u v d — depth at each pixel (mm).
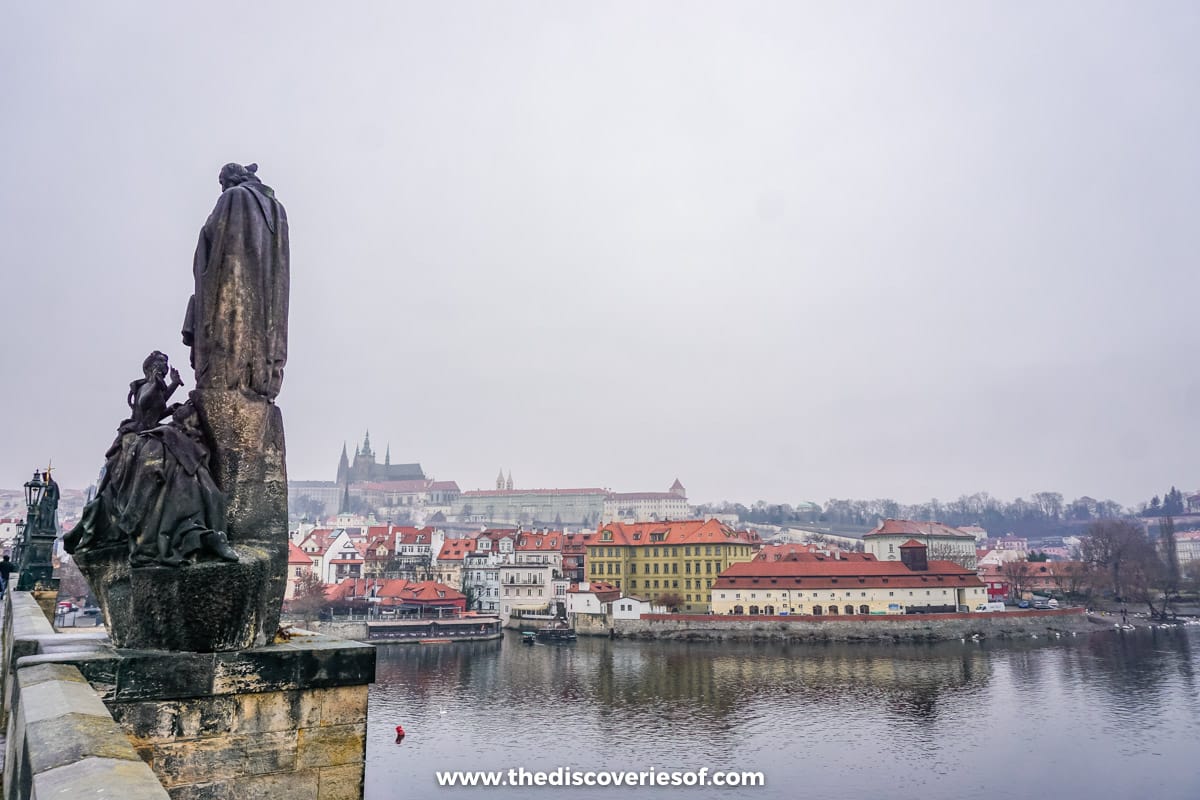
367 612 151625
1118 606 187375
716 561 166375
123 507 10062
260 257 11438
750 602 150750
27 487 32969
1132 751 64938
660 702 83188
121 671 9102
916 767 60781
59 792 4488
